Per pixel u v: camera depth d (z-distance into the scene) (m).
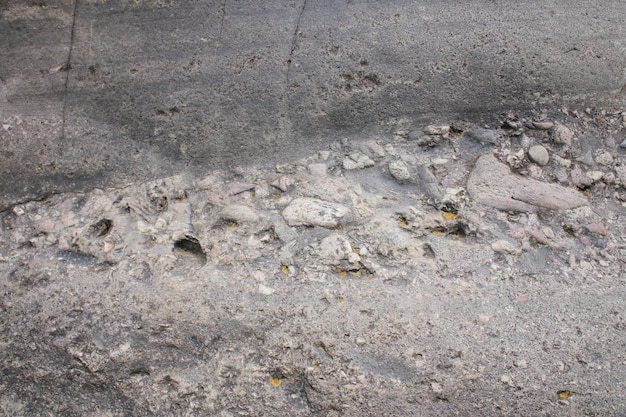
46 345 1.42
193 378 1.38
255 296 1.44
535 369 1.37
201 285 1.46
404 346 1.38
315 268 1.49
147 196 1.61
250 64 1.65
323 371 1.36
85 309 1.43
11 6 1.55
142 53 1.62
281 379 1.37
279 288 1.45
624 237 1.60
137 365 1.40
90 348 1.40
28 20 1.56
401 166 1.68
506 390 1.35
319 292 1.45
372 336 1.39
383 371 1.36
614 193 1.68
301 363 1.37
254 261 1.50
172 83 1.63
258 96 1.67
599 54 1.75
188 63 1.63
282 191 1.63
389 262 1.51
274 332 1.40
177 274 1.48
